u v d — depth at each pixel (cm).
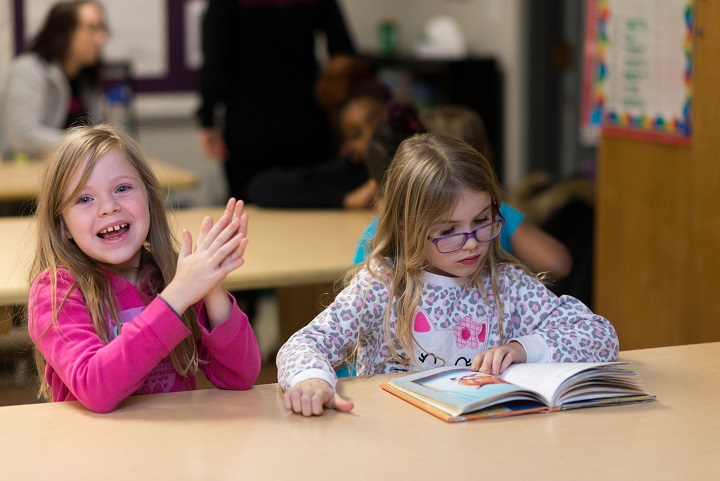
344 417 141
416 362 170
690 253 255
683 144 255
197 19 608
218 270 146
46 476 122
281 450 129
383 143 218
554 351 161
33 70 431
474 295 172
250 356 154
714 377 160
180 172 425
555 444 130
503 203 223
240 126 426
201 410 145
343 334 165
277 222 313
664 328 269
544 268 224
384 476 120
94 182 157
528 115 495
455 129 233
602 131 293
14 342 285
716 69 241
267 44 418
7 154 453
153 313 145
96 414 144
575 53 475
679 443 131
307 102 426
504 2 499
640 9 269
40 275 158
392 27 599
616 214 288
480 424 138
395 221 170
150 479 120
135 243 160
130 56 600
